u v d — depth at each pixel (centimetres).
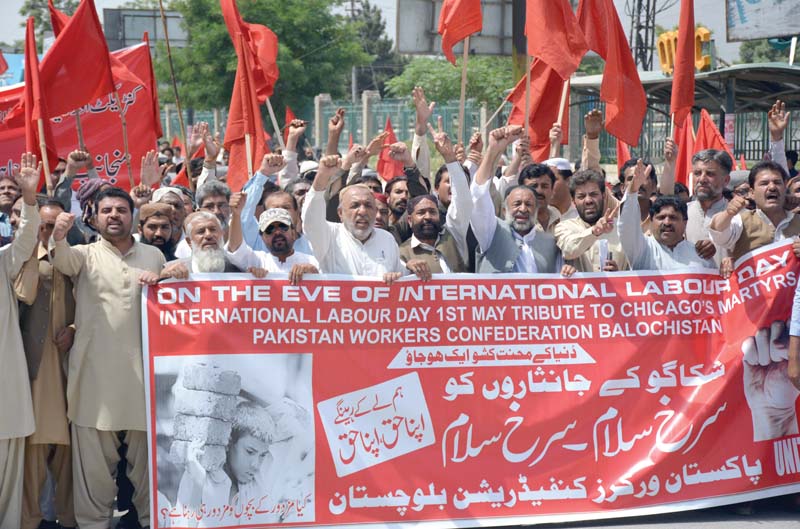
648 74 1936
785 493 646
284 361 612
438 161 3025
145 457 608
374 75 8006
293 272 616
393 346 624
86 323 596
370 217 652
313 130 3662
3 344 588
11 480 596
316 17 3391
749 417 648
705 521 635
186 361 602
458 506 616
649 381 643
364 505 610
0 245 762
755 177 695
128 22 3150
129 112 1102
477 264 688
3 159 1071
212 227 624
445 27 836
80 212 913
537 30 820
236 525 599
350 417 615
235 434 603
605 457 633
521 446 628
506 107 3072
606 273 647
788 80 1761
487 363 632
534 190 690
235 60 3195
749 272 657
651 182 824
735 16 2264
